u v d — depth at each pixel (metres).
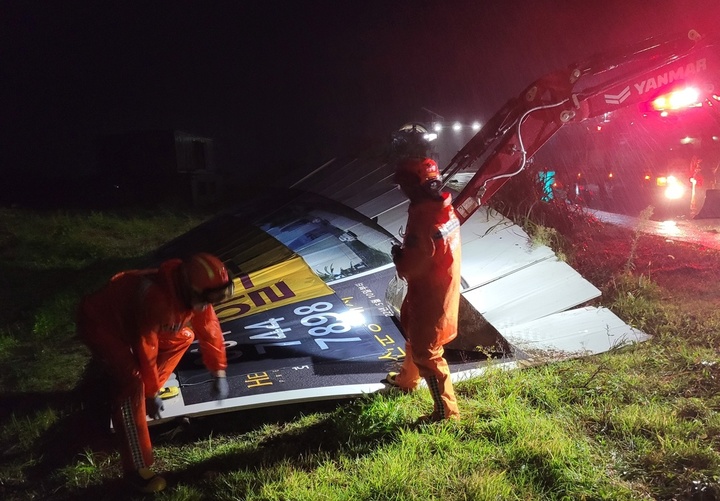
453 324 3.84
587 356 4.84
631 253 7.20
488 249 6.45
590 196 14.19
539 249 6.39
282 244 7.69
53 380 5.43
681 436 3.51
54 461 3.98
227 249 8.32
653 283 6.55
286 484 3.29
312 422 4.18
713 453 3.27
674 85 5.05
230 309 5.98
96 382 5.07
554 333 5.29
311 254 7.10
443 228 3.69
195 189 21.34
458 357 5.09
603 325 5.42
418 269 3.68
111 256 10.95
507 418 3.77
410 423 3.92
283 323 5.57
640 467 3.29
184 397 4.27
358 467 3.47
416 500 3.09
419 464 3.40
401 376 4.34
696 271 7.13
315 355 4.94
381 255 6.64
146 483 3.43
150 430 4.24
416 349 3.82
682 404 3.92
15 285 9.13
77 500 3.48
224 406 4.11
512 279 5.98
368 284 6.18
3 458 4.07
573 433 3.65
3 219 14.38
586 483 3.13
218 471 3.63
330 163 10.47
